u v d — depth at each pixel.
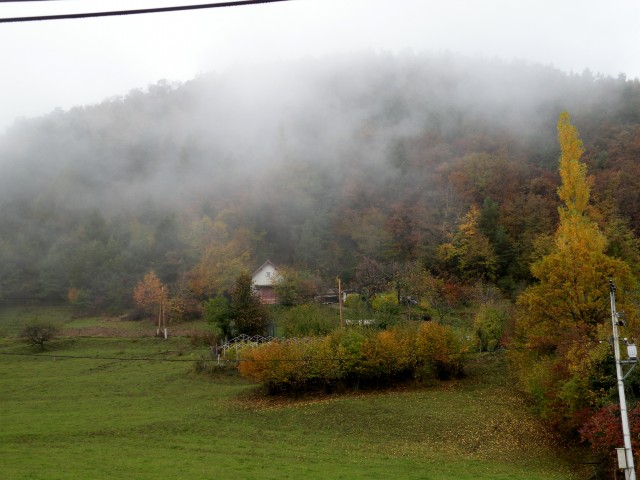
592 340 36.12
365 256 107.31
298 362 50.44
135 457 32.66
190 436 38.91
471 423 41.06
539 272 41.31
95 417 44.19
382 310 73.62
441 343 53.59
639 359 30.67
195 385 56.53
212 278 108.12
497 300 79.44
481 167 121.25
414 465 32.28
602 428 28.53
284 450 35.47
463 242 99.44
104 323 100.88
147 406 48.38
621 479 27.67
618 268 38.62
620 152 112.38
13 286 116.12
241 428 41.28
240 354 61.41
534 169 120.56
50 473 27.89
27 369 65.69
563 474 30.84
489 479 29.22
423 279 89.88
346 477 29.12
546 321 40.69
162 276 116.94
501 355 61.69
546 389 36.25
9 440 36.94
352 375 52.28
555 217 103.31
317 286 101.44
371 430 40.50
